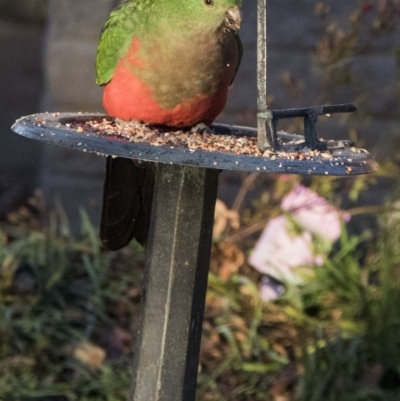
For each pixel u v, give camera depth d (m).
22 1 12.02
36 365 8.30
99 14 10.34
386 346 8.26
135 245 10.04
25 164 12.41
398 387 8.02
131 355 8.55
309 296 9.09
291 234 9.23
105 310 9.21
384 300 8.47
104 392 8.02
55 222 10.38
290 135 5.61
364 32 10.12
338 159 4.50
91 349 8.50
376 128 10.37
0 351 8.38
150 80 5.49
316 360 7.82
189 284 5.15
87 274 9.66
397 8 9.97
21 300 9.14
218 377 8.27
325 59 9.03
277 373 8.23
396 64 9.95
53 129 4.38
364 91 10.27
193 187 5.04
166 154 4.20
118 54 5.61
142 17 5.48
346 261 9.24
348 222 10.38
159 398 5.27
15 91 12.24
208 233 5.18
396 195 9.57
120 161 5.62
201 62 5.39
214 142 4.87
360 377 7.95
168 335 5.20
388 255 8.70
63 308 9.12
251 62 10.30
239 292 9.24
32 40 12.17
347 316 8.83
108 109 5.86
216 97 5.62
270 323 8.93
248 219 9.79
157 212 5.12
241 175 10.28
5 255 9.63
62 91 10.47
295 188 9.27
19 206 11.47
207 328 8.87
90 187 10.73
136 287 9.52
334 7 10.27
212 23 5.27
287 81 9.48
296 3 10.25
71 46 10.39
